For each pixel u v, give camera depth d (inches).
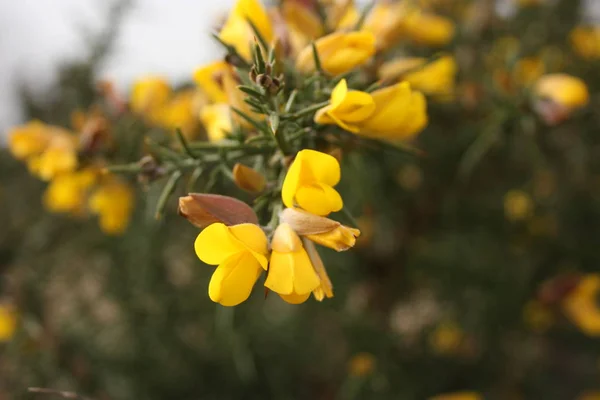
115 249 18.5
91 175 12.3
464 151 18.4
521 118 14.0
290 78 9.8
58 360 17.7
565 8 21.6
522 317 20.4
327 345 22.5
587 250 21.6
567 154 19.9
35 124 12.3
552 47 20.6
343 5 10.9
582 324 16.3
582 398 21.8
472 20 18.4
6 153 23.8
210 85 10.1
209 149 10.6
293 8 10.6
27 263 20.1
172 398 19.6
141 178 10.5
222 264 8.6
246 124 9.8
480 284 20.3
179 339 19.6
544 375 22.9
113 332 20.5
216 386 20.1
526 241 21.7
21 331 17.2
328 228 8.6
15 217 23.1
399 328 21.0
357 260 19.5
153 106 12.8
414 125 9.5
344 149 10.0
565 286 16.4
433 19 15.4
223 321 15.2
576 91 13.2
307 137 9.6
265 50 9.7
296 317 21.1
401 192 19.3
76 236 19.5
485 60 17.9
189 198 8.9
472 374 21.2
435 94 12.0
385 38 11.3
